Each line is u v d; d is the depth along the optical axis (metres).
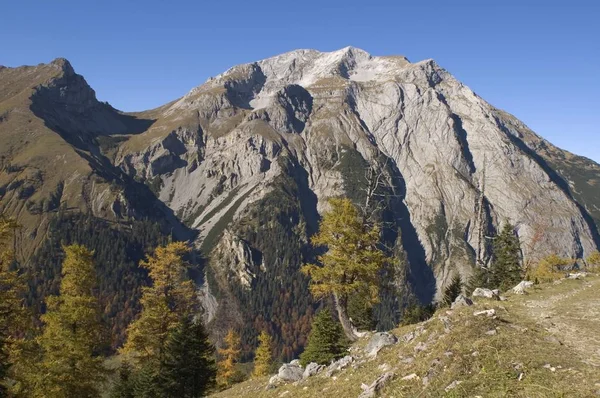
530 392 9.52
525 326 14.20
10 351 22.75
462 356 11.99
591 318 16.12
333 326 24.31
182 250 36.56
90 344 28.55
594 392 9.05
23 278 23.61
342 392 14.13
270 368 57.72
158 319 34.91
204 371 33.16
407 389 11.59
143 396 31.00
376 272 28.42
